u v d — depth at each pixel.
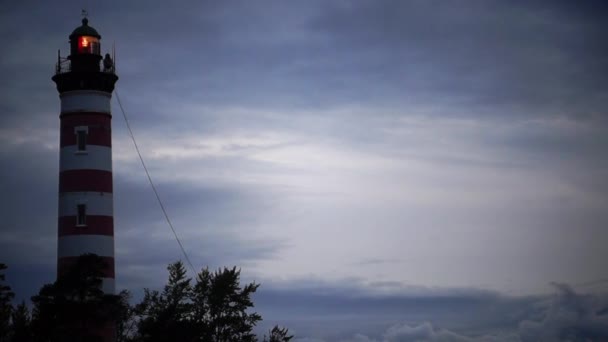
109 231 91.62
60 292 79.31
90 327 80.69
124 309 88.44
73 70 92.00
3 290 81.88
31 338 78.31
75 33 93.50
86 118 91.69
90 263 81.50
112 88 93.69
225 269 96.62
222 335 94.94
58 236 91.38
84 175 91.00
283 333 103.75
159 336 87.44
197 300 95.81
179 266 97.00
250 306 96.69
